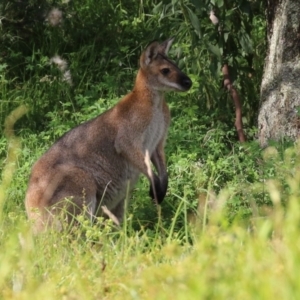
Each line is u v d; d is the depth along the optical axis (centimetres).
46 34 1650
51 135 1419
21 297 694
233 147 1330
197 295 614
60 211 1112
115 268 775
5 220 1011
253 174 1208
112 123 1185
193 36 1391
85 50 1616
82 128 1188
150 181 1183
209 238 740
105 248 849
